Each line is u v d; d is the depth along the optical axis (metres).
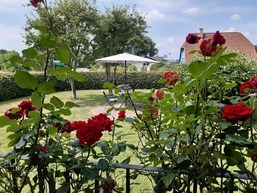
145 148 1.18
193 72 0.94
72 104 1.03
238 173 1.02
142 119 1.23
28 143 1.07
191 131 1.01
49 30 1.07
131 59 9.57
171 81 1.37
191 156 1.05
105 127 1.15
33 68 1.03
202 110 0.98
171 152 1.09
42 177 1.11
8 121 0.98
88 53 11.30
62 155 1.10
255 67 4.92
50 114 1.05
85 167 1.08
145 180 2.08
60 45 0.94
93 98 11.16
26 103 1.17
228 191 1.01
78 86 14.43
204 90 1.07
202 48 1.13
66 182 1.14
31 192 1.18
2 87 10.41
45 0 1.15
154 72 15.42
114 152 1.21
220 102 1.07
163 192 1.13
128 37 14.23
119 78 15.25
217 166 1.03
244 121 0.94
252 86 1.16
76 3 9.67
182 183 1.13
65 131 1.24
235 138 0.88
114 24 13.23
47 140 1.12
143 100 1.21
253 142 0.96
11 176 1.16
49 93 0.95
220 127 0.93
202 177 1.03
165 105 1.12
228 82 1.18
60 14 9.43
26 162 1.12
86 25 10.55
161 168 1.11
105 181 1.13
